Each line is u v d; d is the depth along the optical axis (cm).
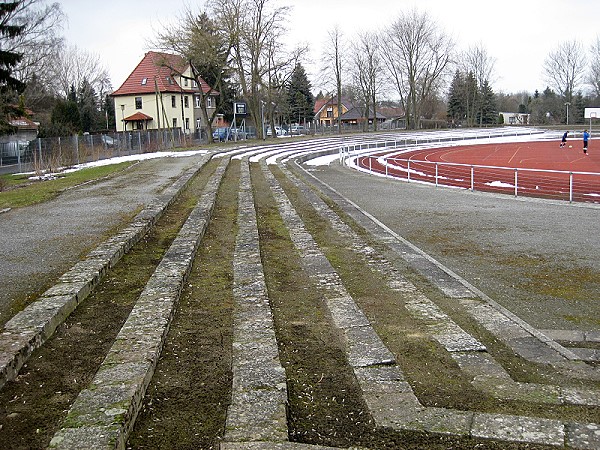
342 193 2177
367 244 1106
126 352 490
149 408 421
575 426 402
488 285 872
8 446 362
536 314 733
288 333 593
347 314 648
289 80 6688
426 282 854
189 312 641
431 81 9319
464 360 531
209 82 7038
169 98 7419
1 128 3803
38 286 706
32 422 393
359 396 448
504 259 1043
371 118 12662
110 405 392
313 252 975
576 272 944
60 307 593
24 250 917
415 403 431
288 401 428
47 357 505
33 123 5781
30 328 533
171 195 1547
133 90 7469
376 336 577
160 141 4659
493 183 2645
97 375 441
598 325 689
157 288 682
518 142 7288
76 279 703
